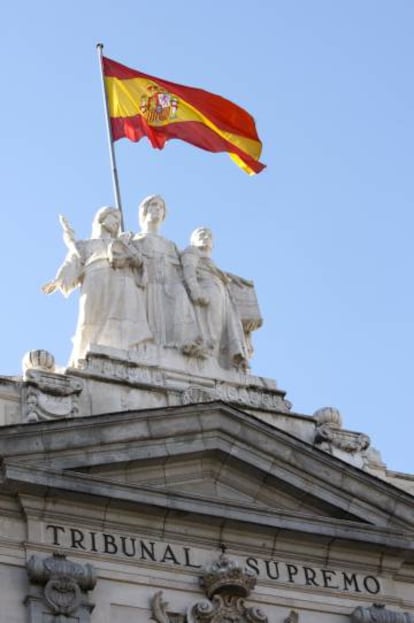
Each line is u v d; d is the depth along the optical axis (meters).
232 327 34.75
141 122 38.53
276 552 32.09
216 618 30.81
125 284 34.22
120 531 31.20
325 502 32.59
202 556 31.52
